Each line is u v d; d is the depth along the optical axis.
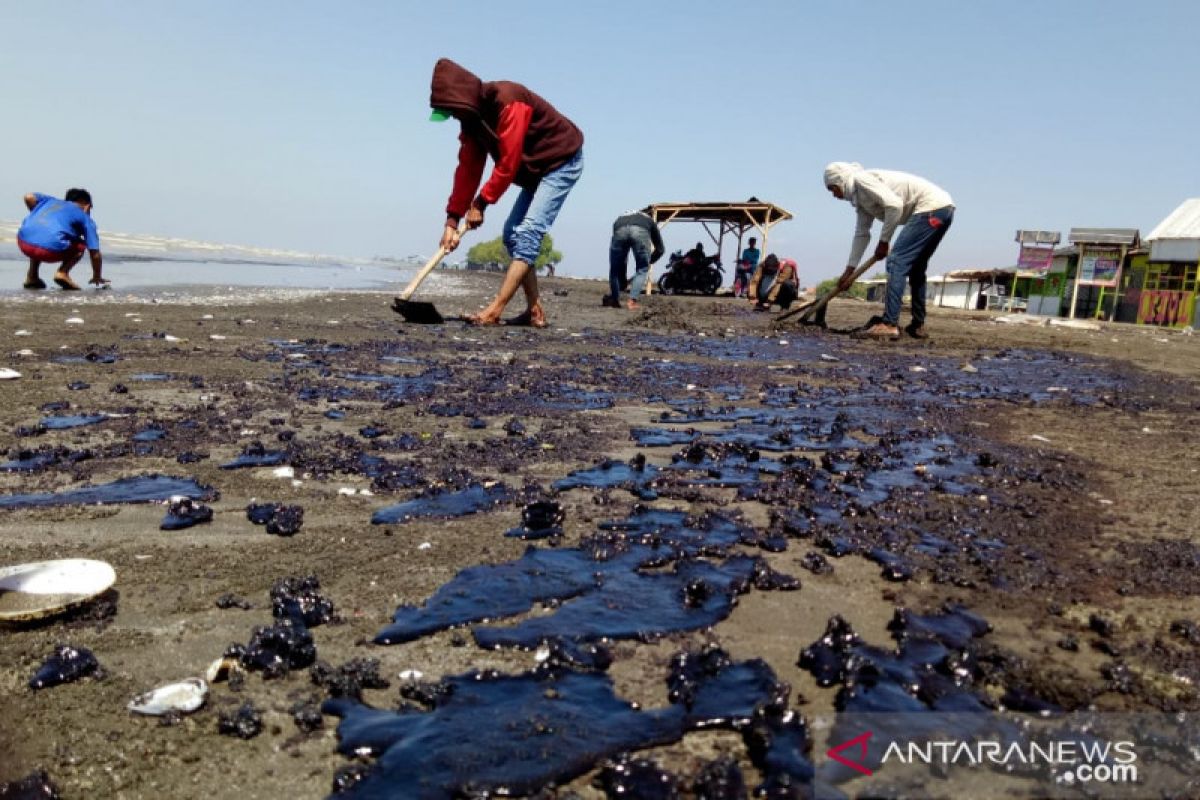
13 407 3.89
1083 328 15.87
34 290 10.77
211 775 1.35
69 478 2.88
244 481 2.92
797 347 8.67
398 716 1.51
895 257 9.72
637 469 3.22
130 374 4.88
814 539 2.48
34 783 1.29
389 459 3.27
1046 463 3.59
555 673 1.67
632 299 14.60
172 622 1.86
